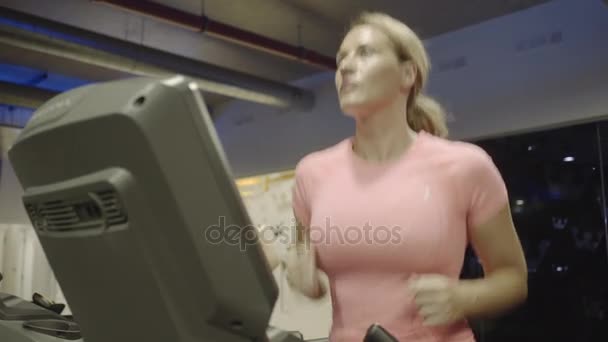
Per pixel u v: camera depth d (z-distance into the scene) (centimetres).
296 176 109
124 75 512
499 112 398
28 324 111
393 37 95
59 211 59
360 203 93
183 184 51
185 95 52
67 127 54
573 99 363
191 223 51
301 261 99
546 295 287
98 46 356
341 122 503
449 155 91
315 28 401
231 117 608
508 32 400
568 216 279
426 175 91
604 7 355
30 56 457
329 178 101
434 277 81
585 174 274
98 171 54
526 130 295
